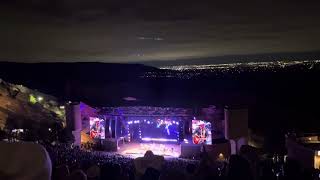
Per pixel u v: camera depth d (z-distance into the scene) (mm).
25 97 33000
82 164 11430
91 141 32094
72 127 29516
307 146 22219
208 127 28875
